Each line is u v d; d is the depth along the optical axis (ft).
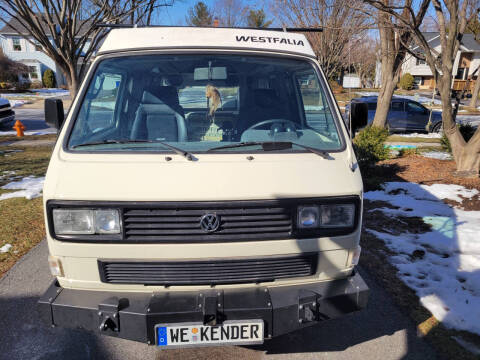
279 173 8.43
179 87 10.78
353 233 8.70
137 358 10.16
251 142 9.39
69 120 9.30
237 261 8.18
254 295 8.37
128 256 8.08
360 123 10.62
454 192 23.45
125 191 7.87
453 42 24.23
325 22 48.44
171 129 10.19
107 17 34.17
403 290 13.21
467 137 33.45
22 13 31.22
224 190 7.97
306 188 8.29
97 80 10.18
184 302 8.10
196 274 8.20
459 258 15.35
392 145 43.11
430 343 10.61
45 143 44.27
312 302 8.32
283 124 10.64
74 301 8.24
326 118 10.29
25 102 102.32
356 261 9.12
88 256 8.17
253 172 8.35
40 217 19.72
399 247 16.44
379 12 28.73
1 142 44.93
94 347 10.56
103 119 10.09
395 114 56.49
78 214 7.95
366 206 21.99
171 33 11.25
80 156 8.60
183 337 8.02
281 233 8.25
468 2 28.89
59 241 8.11
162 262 8.07
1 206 21.34
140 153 8.65
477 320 11.43
